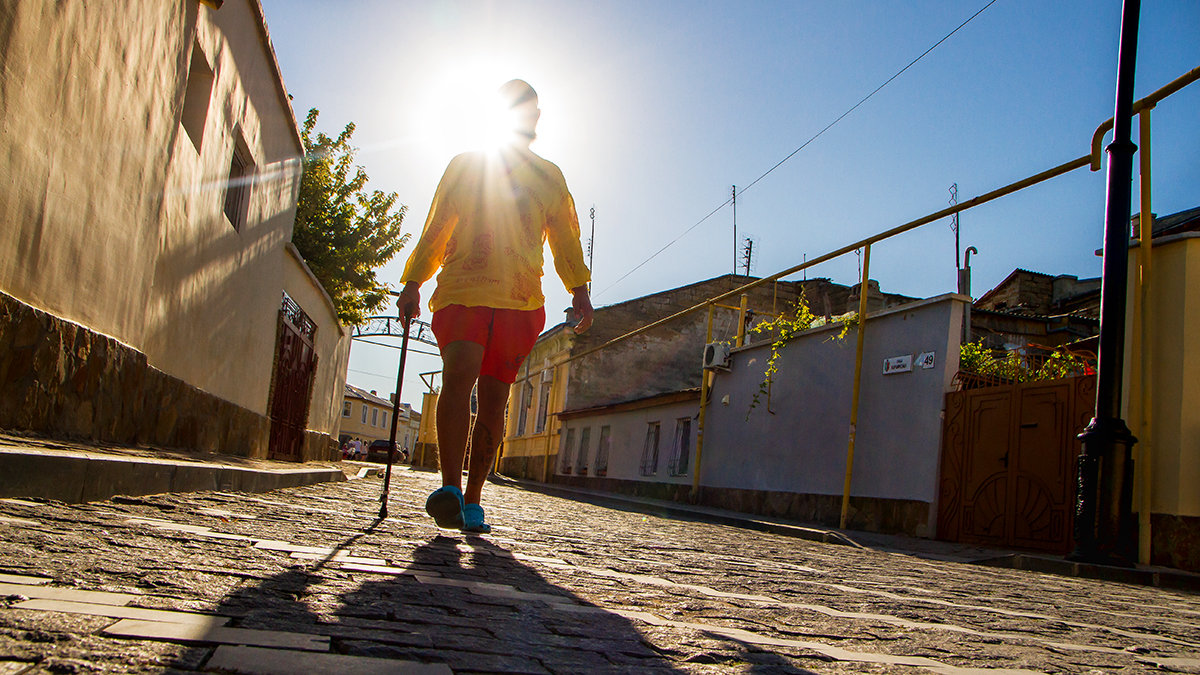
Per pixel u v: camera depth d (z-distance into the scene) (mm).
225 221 7672
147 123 5383
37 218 4156
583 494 19297
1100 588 5273
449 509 3598
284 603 1766
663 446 18359
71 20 4234
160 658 1187
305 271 12391
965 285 15836
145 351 5980
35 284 4211
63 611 1416
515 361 3836
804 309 13703
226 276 7957
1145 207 7191
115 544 2320
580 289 4043
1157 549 7219
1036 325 16859
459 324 3658
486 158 3799
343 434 65875
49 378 4352
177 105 5891
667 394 18125
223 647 1297
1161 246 7574
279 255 10453
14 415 4059
